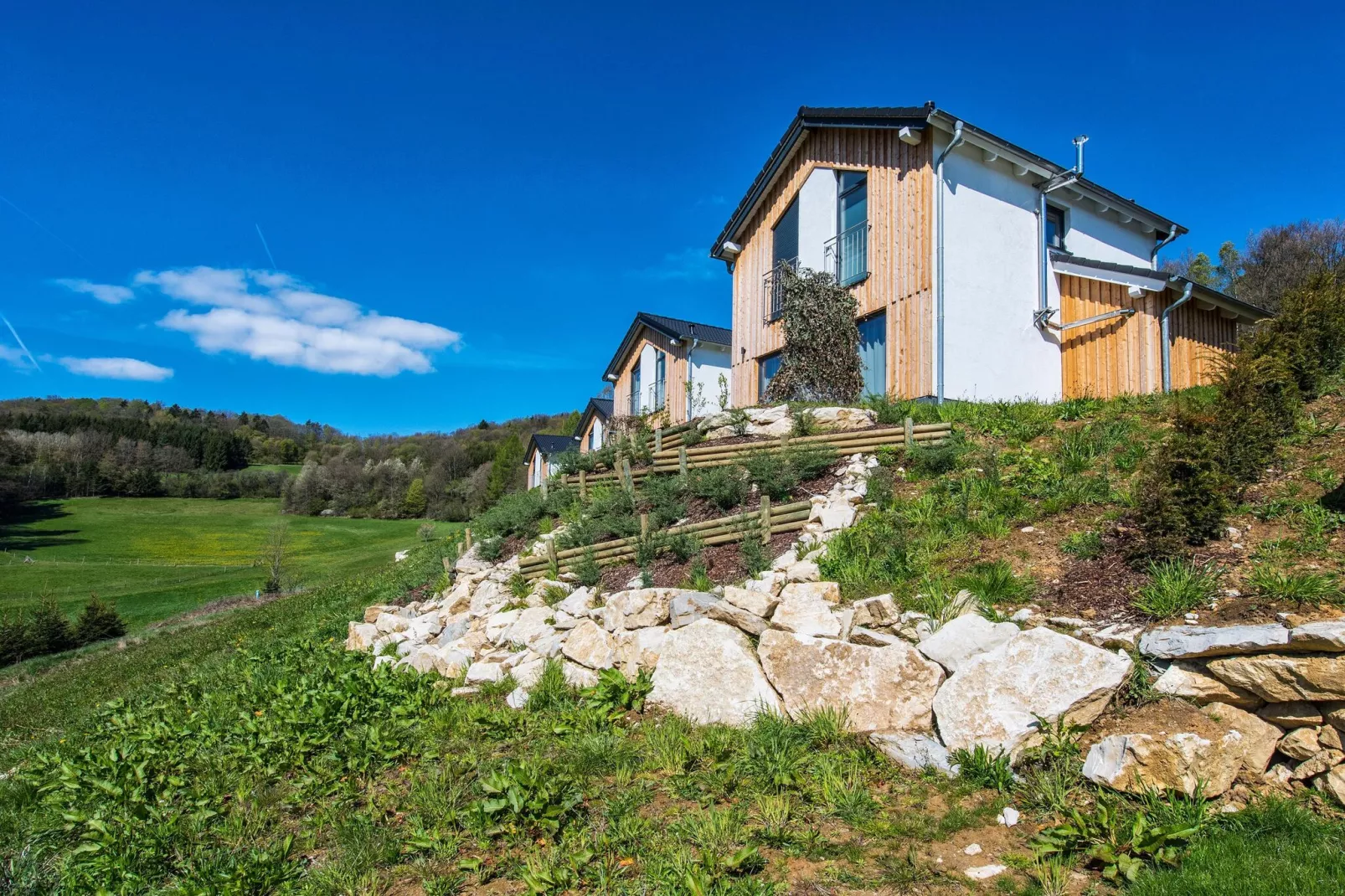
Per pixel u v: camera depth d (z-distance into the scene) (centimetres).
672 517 862
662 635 611
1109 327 1261
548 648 696
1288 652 372
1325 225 2972
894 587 568
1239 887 298
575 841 395
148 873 424
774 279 1543
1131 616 462
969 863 343
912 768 426
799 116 1413
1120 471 681
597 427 3128
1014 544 593
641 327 2498
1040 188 1323
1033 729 414
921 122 1177
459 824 434
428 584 1145
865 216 1334
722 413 1080
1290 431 641
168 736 665
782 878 345
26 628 1867
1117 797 368
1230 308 1348
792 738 475
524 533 1095
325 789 509
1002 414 926
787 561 668
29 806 612
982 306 1214
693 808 416
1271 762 375
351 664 801
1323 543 477
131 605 2362
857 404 1049
